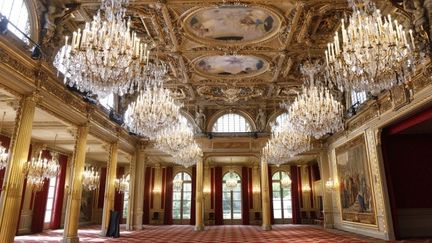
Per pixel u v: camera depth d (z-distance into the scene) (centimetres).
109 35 676
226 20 1055
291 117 1109
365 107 1340
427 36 895
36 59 899
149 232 1653
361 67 714
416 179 1296
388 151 1316
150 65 1327
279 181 2453
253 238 1324
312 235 1430
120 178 2452
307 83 1530
